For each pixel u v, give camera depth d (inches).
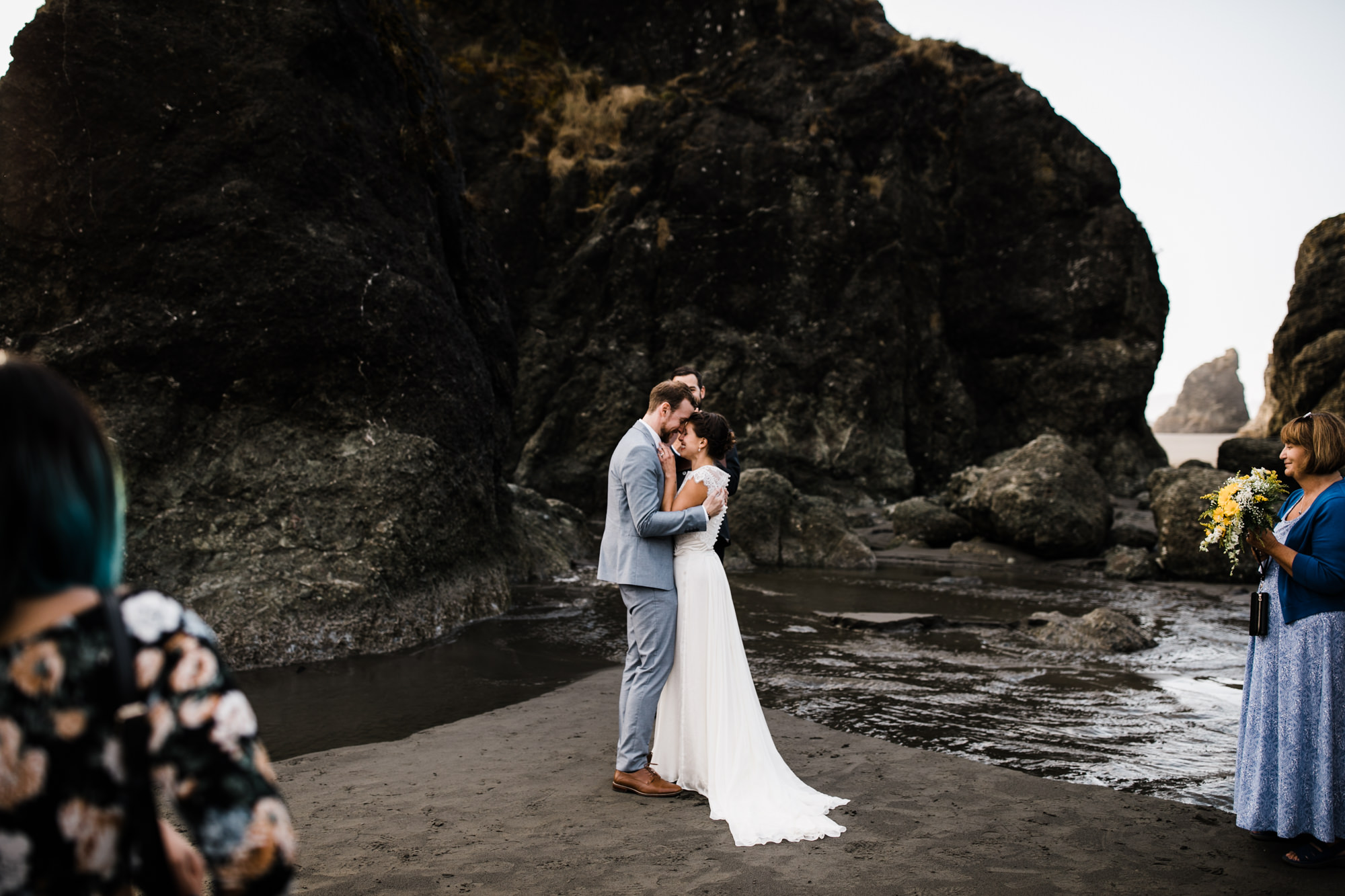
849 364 892.6
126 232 311.1
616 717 219.5
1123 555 523.5
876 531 708.7
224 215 319.9
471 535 367.9
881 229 918.4
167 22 322.0
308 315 331.6
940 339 971.3
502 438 461.7
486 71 924.6
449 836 146.3
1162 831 150.2
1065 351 959.6
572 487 845.8
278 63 337.1
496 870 133.0
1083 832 149.4
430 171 412.2
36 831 43.9
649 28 990.4
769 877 131.2
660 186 914.1
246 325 322.7
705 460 174.4
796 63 947.3
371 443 336.5
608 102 933.2
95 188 308.3
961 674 274.2
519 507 526.0
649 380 879.7
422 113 419.5
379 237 363.6
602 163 914.1
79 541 46.3
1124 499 872.9
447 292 398.6
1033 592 450.0
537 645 306.7
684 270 898.7
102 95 309.4
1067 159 968.3
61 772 44.3
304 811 157.2
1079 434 953.5
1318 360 869.2
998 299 975.6
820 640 324.5
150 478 304.7
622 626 339.9
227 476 313.4
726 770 157.6
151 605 49.0
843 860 137.3
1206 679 272.7
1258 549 147.0
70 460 46.6
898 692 251.9
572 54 994.1
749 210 900.0
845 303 905.5
